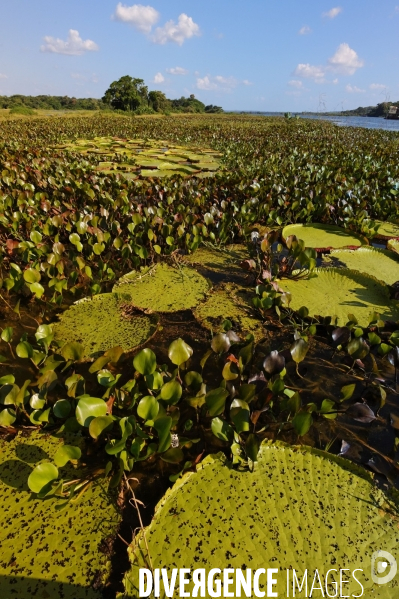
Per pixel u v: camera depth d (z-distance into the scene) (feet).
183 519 5.20
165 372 7.37
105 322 9.89
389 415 7.32
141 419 6.67
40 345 8.16
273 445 6.37
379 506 5.48
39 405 6.59
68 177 20.86
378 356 8.97
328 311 10.44
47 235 14.43
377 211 19.11
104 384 6.84
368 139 59.21
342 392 7.01
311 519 5.26
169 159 36.83
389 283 12.23
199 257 14.21
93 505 5.47
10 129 59.36
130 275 12.29
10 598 4.42
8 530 5.12
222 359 8.63
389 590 4.53
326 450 6.45
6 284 10.59
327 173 24.63
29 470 5.96
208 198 19.72
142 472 6.08
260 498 5.51
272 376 7.63
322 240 15.75
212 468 5.95
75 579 4.63
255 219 17.49
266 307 10.07
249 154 37.86
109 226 15.43
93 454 6.28
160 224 14.99
